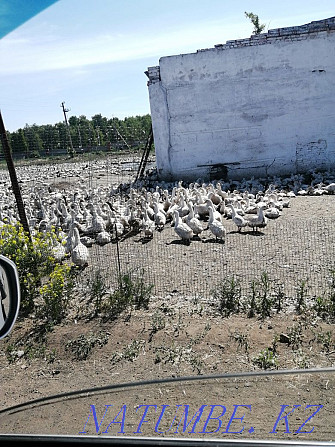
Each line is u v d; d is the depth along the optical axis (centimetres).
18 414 363
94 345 848
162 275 1194
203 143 2941
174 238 1573
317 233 1474
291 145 2900
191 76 2870
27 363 818
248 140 2912
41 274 1080
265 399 348
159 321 902
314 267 1142
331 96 2834
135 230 1755
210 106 2895
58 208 2233
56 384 740
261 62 2819
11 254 1057
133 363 776
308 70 2812
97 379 741
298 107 2855
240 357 753
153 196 2208
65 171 4212
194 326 873
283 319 873
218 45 2819
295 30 2766
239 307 946
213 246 1423
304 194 2273
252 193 2312
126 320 932
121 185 2969
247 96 2866
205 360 757
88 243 1567
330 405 335
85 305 1028
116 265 1314
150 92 2934
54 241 1315
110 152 5378
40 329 934
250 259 1259
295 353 748
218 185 2166
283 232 1523
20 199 1134
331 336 789
